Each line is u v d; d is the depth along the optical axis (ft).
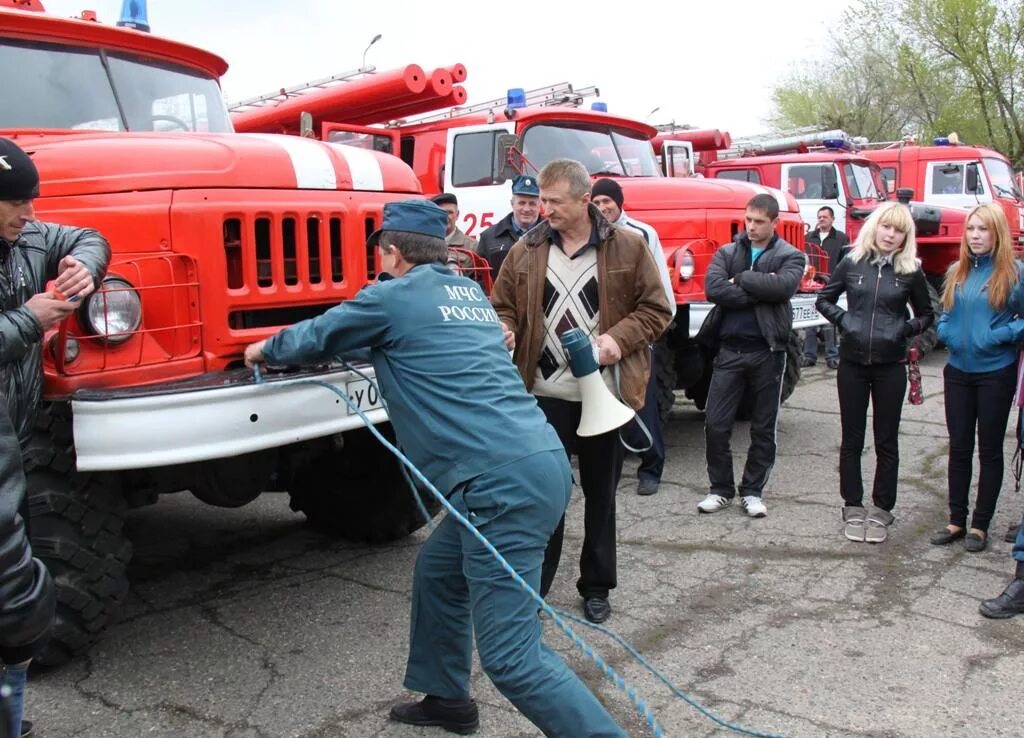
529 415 9.24
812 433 23.98
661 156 31.58
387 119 27.58
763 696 10.71
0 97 13.51
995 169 47.32
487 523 8.77
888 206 15.37
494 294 12.50
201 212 11.45
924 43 87.25
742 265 17.22
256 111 28.58
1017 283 14.46
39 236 10.02
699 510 17.67
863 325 15.43
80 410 10.14
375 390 11.96
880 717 10.21
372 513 15.89
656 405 18.95
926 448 21.72
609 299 12.03
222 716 10.53
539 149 25.09
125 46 15.01
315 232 12.70
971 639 12.09
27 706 10.77
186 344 11.48
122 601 11.69
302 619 13.16
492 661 8.64
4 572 6.37
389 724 10.34
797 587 13.92
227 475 13.19
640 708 8.15
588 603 12.90
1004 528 16.43
